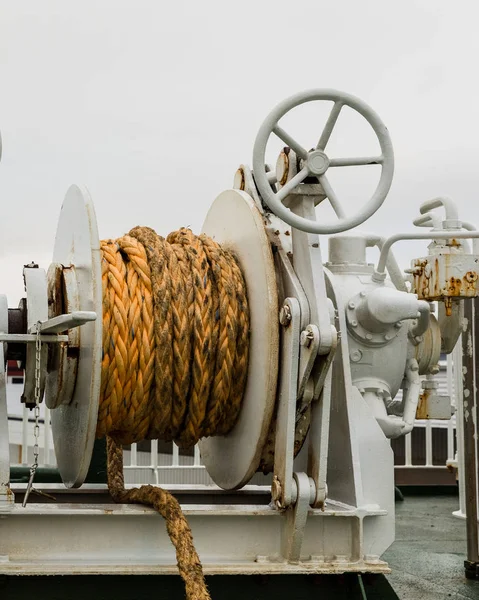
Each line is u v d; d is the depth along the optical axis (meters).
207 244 4.62
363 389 5.13
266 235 4.48
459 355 6.62
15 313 4.36
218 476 4.89
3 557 3.99
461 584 5.25
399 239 5.14
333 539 4.27
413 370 5.32
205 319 4.39
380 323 5.00
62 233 4.66
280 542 4.23
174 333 4.34
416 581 5.30
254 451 4.43
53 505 4.17
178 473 7.55
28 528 4.03
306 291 4.27
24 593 3.96
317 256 4.28
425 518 6.97
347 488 4.47
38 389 4.07
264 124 4.14
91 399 4.09
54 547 4.04
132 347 4.27
